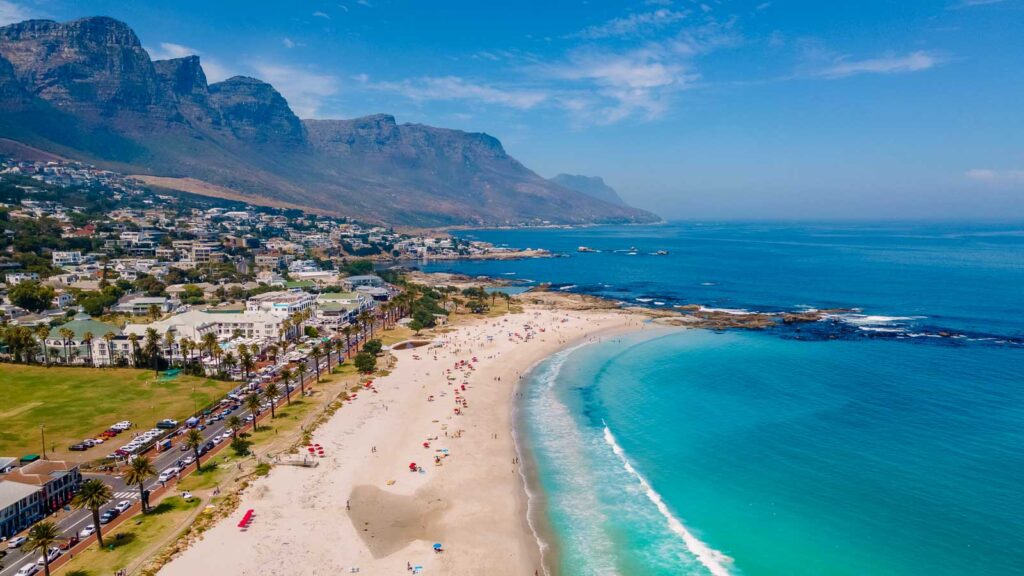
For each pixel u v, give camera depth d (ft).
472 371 600.80
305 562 270.46
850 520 305.94
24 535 280.92
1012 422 426.92
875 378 545.03
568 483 353.92
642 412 475.31
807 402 483.51
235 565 265.13
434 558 278.26
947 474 350.64
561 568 273.33
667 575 267.18
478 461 383.04
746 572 268.21
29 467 318.24
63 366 536.83
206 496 326.24
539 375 589.32
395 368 605.31
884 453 381.81
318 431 421.18
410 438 418.31
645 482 353.31
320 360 624.59
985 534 289.94
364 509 319.47
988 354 628.28
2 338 564.71
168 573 257.96
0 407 440.04
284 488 336.90
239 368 569.23
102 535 286.25
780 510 318.24
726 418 455.22
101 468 356.18
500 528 304.71
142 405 460.55
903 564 269.44
